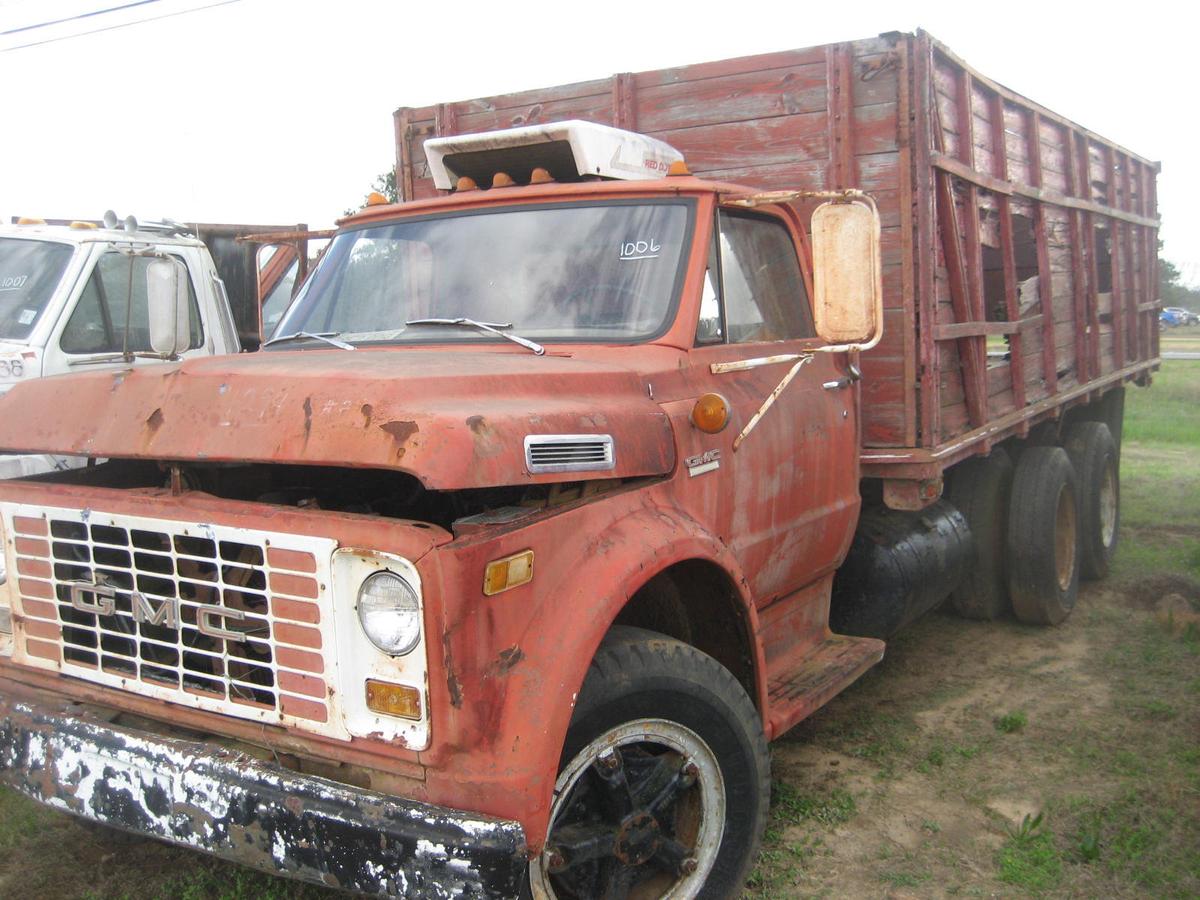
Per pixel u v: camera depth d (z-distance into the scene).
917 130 4.67
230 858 2.59
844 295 3.31
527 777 2.46
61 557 2.98
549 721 2.51
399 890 2.40
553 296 3.73
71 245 6.43
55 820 4.07
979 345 5.46
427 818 2.39
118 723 2.99
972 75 5.29
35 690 3.12
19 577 3.05
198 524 2.67
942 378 5.07
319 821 2.46
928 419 4.80
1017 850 3.82
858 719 5.08
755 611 3.48
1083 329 7.46
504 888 2.37
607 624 2.70
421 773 2.48
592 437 2.87
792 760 4.63
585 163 4.23
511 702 2.50
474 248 3.95
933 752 4.66
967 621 6.63
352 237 4.30
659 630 3.60
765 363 3.76
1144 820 3.99
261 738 2.68
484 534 2.49
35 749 2.91
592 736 2.83
